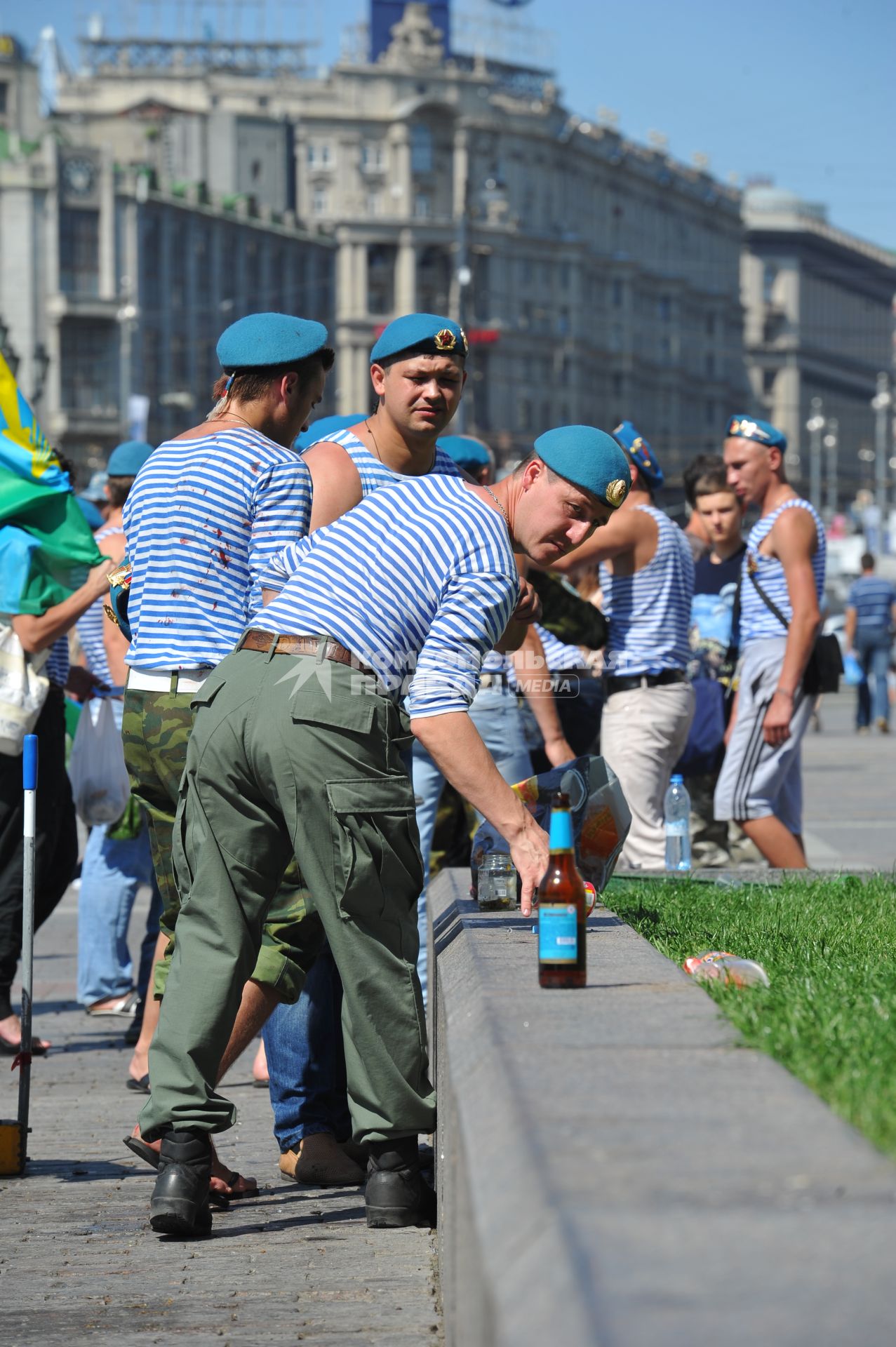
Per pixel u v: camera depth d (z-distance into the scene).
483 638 6.40
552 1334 2.59
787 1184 3.08
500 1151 3.58
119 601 8.28
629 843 12.21
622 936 6.72
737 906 9.69
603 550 11.73
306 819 6.41
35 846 11.41
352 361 187.00
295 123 190.50
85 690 12.43
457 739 6.30
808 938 8.23
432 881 9.80
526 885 6.36
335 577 6.48
